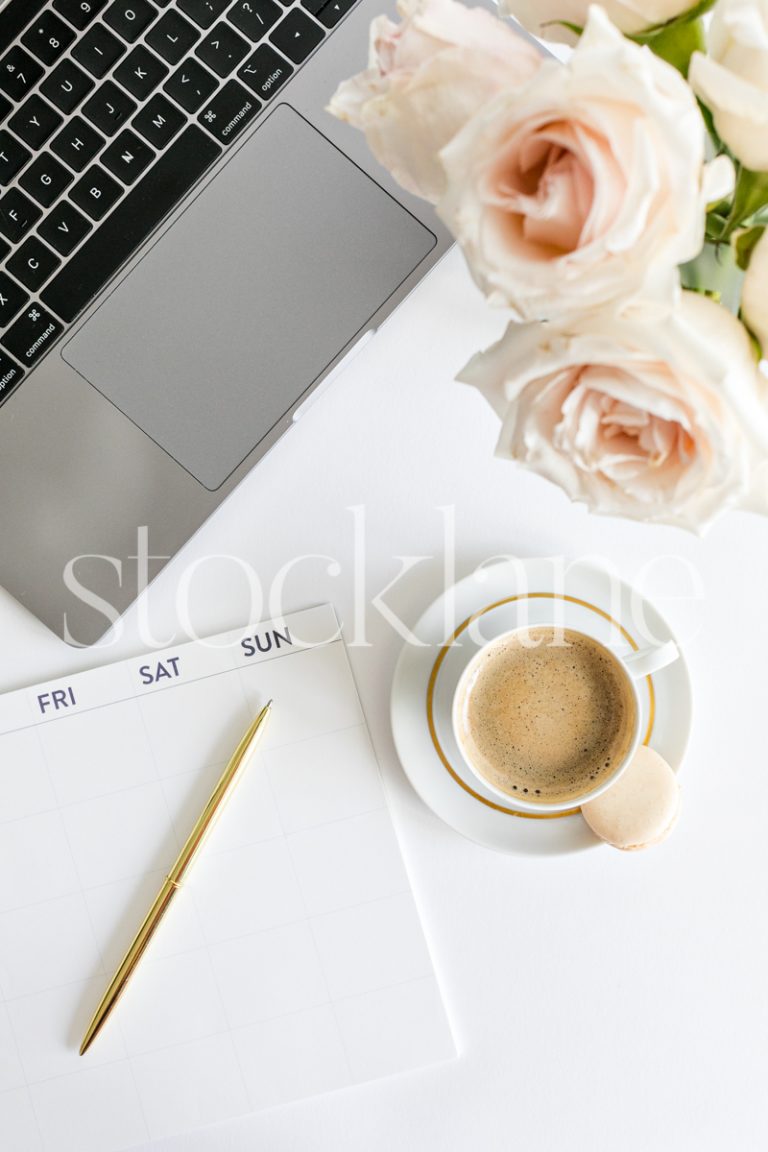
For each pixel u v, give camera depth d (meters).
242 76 0.57
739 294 0.36
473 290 0.61
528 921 0.63
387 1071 0.62
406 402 0.62
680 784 0.63
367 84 0.34
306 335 0.58
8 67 0.57
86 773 0.63
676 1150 0.62
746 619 0.62
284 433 0.59
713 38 0.32
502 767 0.60
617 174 0.28
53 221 0.58
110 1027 0.63
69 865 0.63
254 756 0.63
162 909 0.61
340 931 0.63
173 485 0.59
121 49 0.57
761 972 0.62
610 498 0.34
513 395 0.32
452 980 0.63
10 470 0.59
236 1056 0.63
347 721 0.63
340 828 0.63
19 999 0.63
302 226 0.58
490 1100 0.63
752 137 0.32
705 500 0.32
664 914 0.63
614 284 0.29
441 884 0.63
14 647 0.63
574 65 0.27
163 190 0.58
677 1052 0.62
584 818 0.60
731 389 0.30
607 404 0.32
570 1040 0.63
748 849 0.62
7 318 0.58
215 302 0.58
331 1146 0.64
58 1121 0.63
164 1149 0.64
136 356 0.59
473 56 0.31
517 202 0.29
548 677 0.60
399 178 0.35
